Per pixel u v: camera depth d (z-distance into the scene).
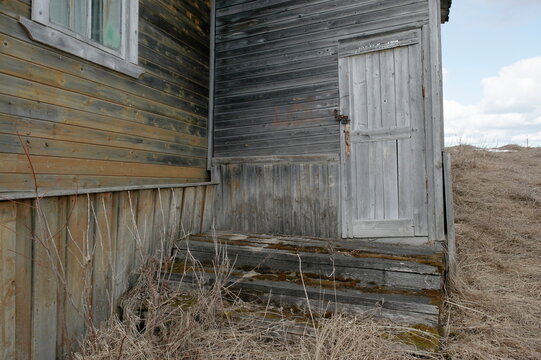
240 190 4.60
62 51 2.74
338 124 4.08
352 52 4.00
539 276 3.53
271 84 4.48
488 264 3.86
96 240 2.73
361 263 2.96
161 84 3.90
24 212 2.29
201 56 4.68
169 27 4.05
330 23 4.14
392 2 3.81
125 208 3.21
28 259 2.31
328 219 4.08
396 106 3.79
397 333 2.26
